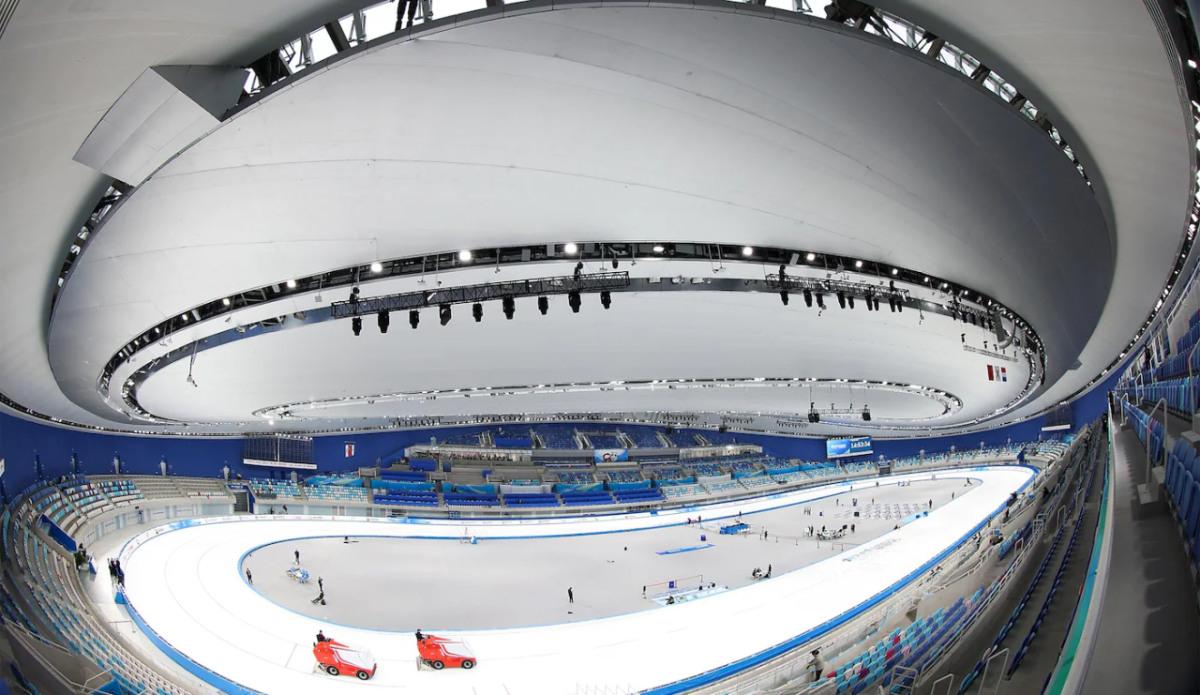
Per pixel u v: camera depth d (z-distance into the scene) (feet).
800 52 28.66
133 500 130.93
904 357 98.58
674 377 105.70
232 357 77.00
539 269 51.42
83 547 91.30
